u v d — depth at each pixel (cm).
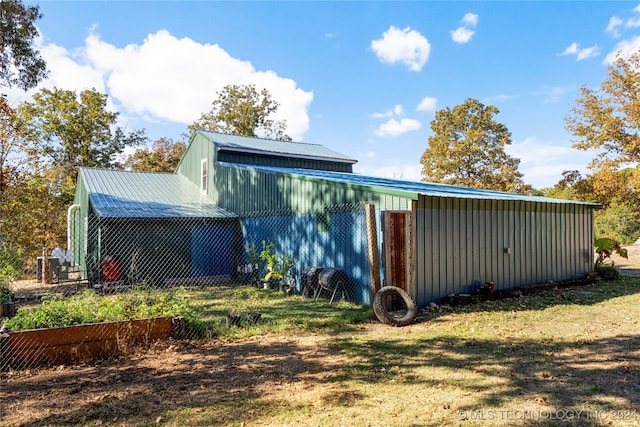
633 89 2402
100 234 1334
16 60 1831
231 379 468
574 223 1322
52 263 1398
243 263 1480
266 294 1123
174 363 529
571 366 498
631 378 455
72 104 3002
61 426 356
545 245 1206
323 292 1057
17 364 509
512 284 1092
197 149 1956
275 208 1316
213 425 354
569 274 1280
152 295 733
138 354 567
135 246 1391
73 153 3066
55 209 2298
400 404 393
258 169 1426
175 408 389
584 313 822
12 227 1978
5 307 828
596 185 2600
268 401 403
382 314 759
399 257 872
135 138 3359
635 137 2441
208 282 1422
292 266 1206
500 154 3375
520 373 475
